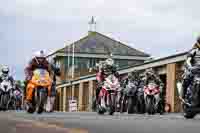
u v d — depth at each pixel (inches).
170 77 1083.9
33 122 319.0
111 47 2957.7
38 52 542.0
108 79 581.0
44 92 530.3
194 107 442.9
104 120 374.3
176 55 1051.3
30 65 539.2
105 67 586.9
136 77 738.2
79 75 2731.3
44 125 290.5
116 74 588.1
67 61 2819.9
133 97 724.7
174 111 1040.8
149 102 670.5
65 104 2276.1
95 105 617.3
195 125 302.5
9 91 709.9
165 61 1120.2
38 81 530.0
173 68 1071.0
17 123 303.7
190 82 443.5
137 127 282.2
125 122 340.5
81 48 2878.9
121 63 2918.3
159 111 685.9
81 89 1932.8
